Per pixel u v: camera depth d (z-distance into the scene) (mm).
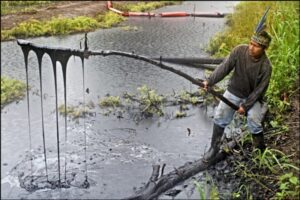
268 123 5832
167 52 10891
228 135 5996
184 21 14914
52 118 6977
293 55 6766
